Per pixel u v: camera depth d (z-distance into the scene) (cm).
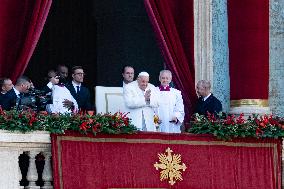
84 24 7469
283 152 5438
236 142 5341
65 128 4953
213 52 6494
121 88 5750
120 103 5709
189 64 6312
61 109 5512
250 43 6319
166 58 6247
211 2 6494
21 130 4897
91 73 7462
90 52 7469
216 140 5300
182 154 5222
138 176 5103
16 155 4928
